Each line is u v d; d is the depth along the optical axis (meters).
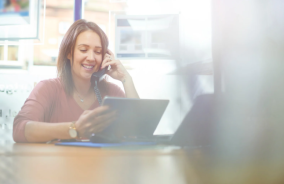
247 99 0.31
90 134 0.77
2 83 1.86
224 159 0.24
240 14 0.35
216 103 0.32
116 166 0.29
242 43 0.34
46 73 2.04
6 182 0.20
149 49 1.86
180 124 0.43
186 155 0.35
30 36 1.83
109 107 0.70
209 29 0.37
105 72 1.55
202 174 0.20
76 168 0.28
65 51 1.43
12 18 1.81
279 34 0.34
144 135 0.82
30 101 1.21
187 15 1.22
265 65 0.33
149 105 0.75
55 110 1.35
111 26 2.05
